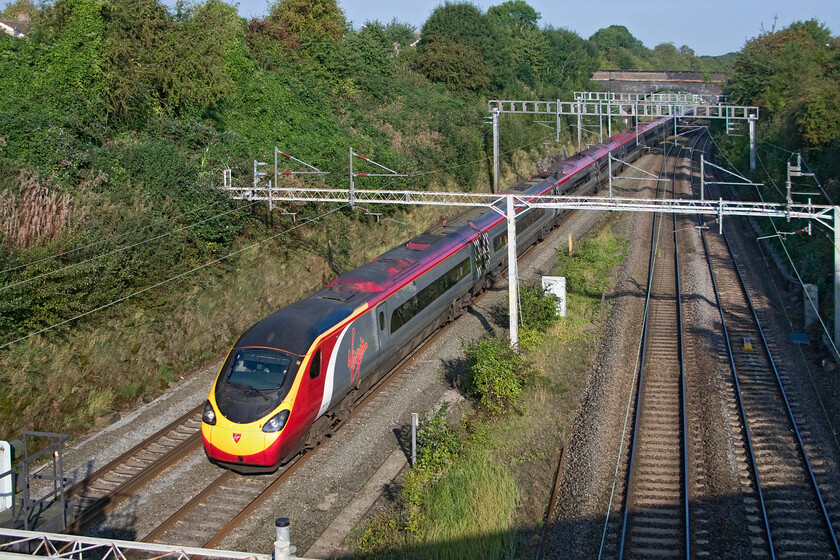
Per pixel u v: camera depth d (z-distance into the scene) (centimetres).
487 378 1766
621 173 5125
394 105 4478
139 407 1864
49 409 1706
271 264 2581
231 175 2575
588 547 1234
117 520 1318
